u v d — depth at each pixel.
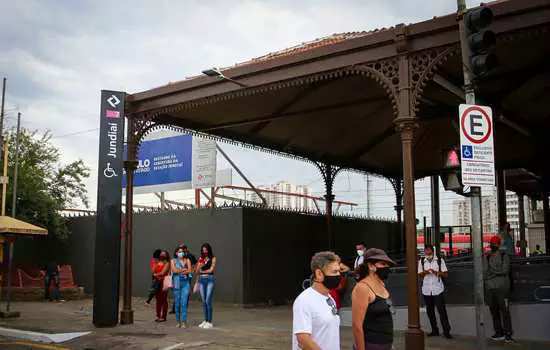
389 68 10.62
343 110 16.06
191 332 12.09
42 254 23.72
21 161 22.84
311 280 4.65
